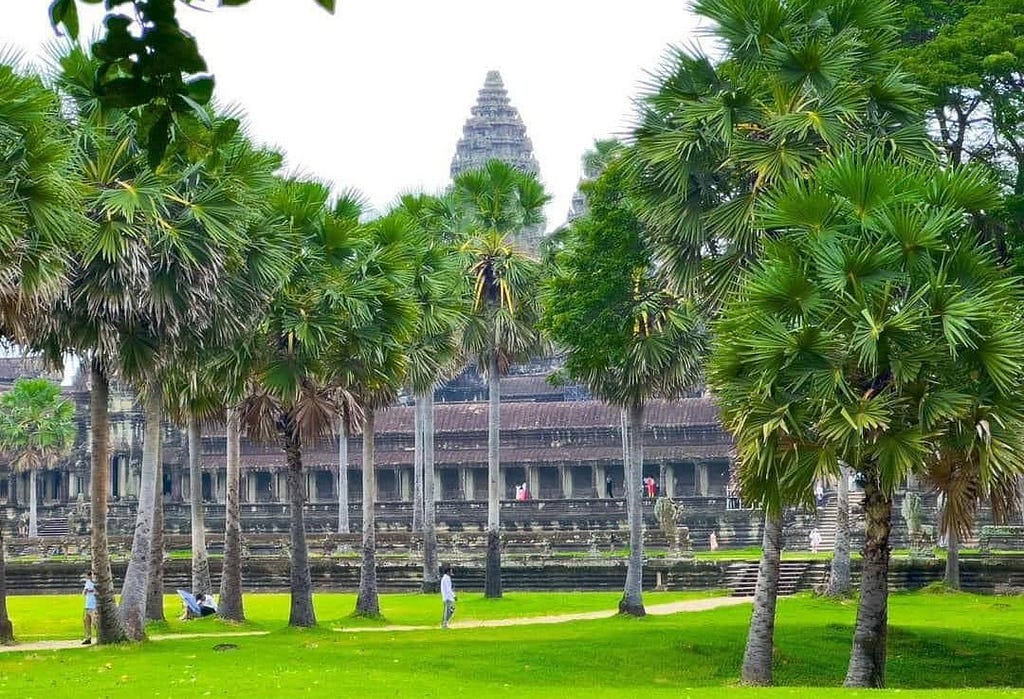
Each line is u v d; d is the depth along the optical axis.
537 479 118.06
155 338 39.66
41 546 94.06
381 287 47.28
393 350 48.62
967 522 32.81
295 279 46.16
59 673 33.75
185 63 8.47
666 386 50.94
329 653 38.62
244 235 39.53
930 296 30.50
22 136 32.62
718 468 114.12
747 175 37.06
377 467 119.50
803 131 34.59
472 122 183.75
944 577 62.50
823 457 30.62
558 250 62.88
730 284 36.56
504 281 62.25
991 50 40.53
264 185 40.78
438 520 105.75
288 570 75.81
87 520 117.50
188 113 8.88
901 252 30.95
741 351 31.45
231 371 46.09
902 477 30.28
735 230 35.56
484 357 64.25
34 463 113.00
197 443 56.41
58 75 38.59
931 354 30.33
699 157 36.62
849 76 35.88
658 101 37.22
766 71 36.09
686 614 52.81
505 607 59.97
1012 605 54.66
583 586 71.06
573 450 116.38
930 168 33.62
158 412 43.62
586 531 83.50
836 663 39.97
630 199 41.81
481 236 62.72
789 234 32.81
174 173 38.53
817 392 30.56
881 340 30.27
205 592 56.06
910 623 48.09
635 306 46.94
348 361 48.03
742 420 31.25
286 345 46.47
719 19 36.12
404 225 51.28
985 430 30.23
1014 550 72.94
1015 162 43.19
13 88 32.22
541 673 36.47
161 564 51.38
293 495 49.38
